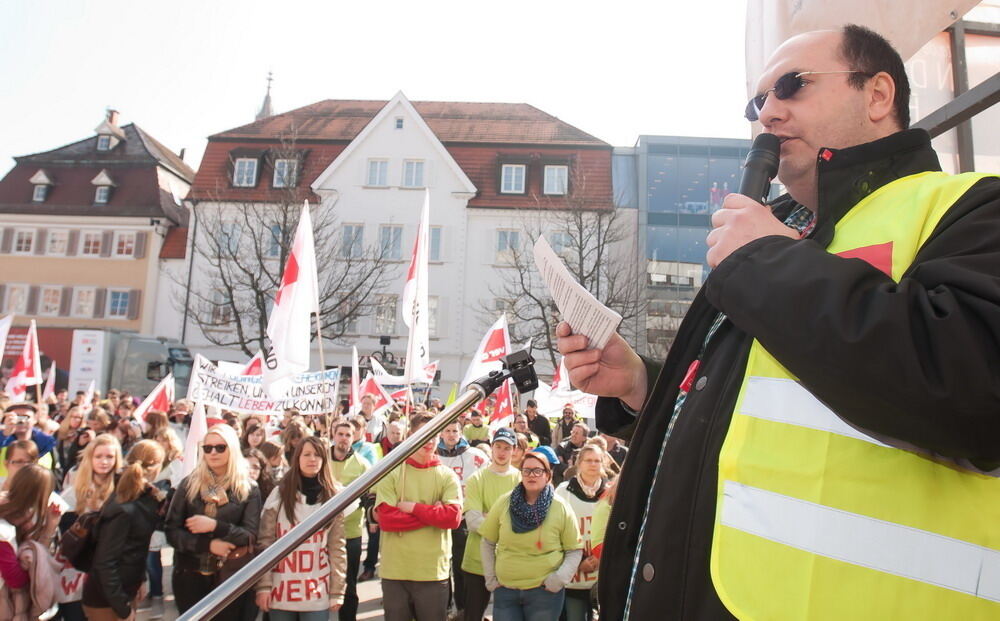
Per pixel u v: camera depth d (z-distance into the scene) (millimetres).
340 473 8383
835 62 1406
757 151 1413
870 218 1256
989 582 985
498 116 42750
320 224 33719
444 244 36625
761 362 1213
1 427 10195
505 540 5863
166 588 9422
